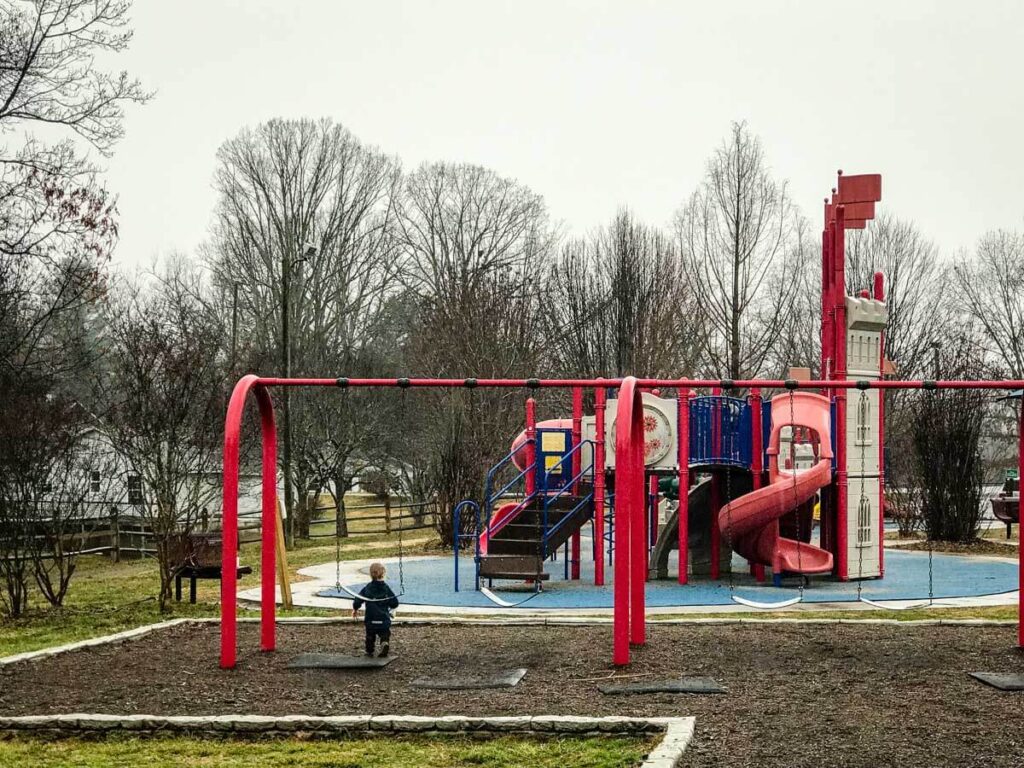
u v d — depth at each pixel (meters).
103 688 8.63
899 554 23.45
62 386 27.00
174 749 6.92
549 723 7.02
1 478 15.25
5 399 18.27
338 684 8.73
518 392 33.50
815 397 17.89
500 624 11.89
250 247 43.19
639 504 10.41
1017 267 42.47
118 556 25.62
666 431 17.62
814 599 15.24
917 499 30.14
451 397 28.55
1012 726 7.01
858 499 17.81
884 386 10.11
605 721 6.96
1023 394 10.14
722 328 36.59
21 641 12.34
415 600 15.52
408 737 7.08
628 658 9.31
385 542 31.11
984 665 9.16
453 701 7.98
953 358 29.12
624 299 36.56
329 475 36.72
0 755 6.83
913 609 14.03
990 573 19.09
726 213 35.97
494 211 48.72
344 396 39.47
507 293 35.72
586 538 31.66
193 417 18.19
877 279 18.19
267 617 10.45
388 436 41.69
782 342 42.03
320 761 6.54
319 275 43.31
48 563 24.56
